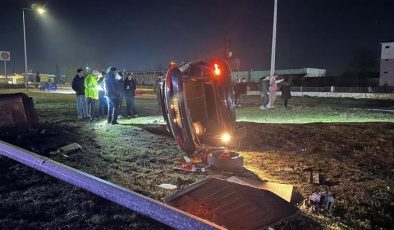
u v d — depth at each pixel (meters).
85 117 14.43
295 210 4.47
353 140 9.80
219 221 4.21
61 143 8.88
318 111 18.50
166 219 4.06
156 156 7.82
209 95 8.45
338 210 5.12
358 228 4.62
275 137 9.96
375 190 5.96
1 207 4.86
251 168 7.07
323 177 6.56
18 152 6.67
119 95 12.36
